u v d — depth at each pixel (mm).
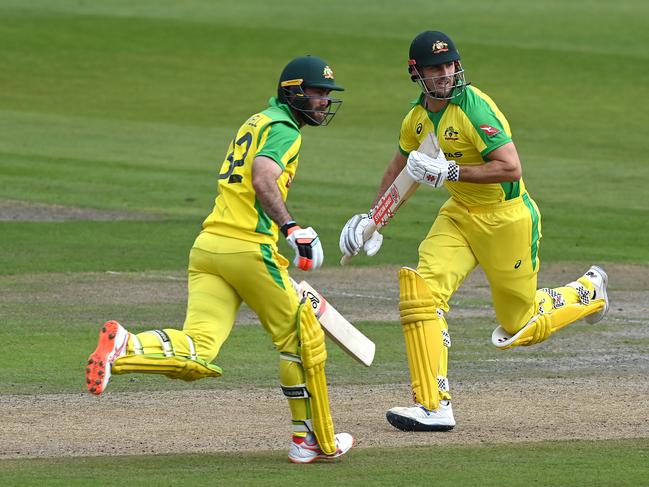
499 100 111562
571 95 114375
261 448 24734
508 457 23719
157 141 89875
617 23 162000
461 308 42344
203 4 174500
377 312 41219
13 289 43688
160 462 23219
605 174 79062
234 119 101875
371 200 67625
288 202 66312
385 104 109188
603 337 37875
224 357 34188
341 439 23797
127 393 29875
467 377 32219
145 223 59469
